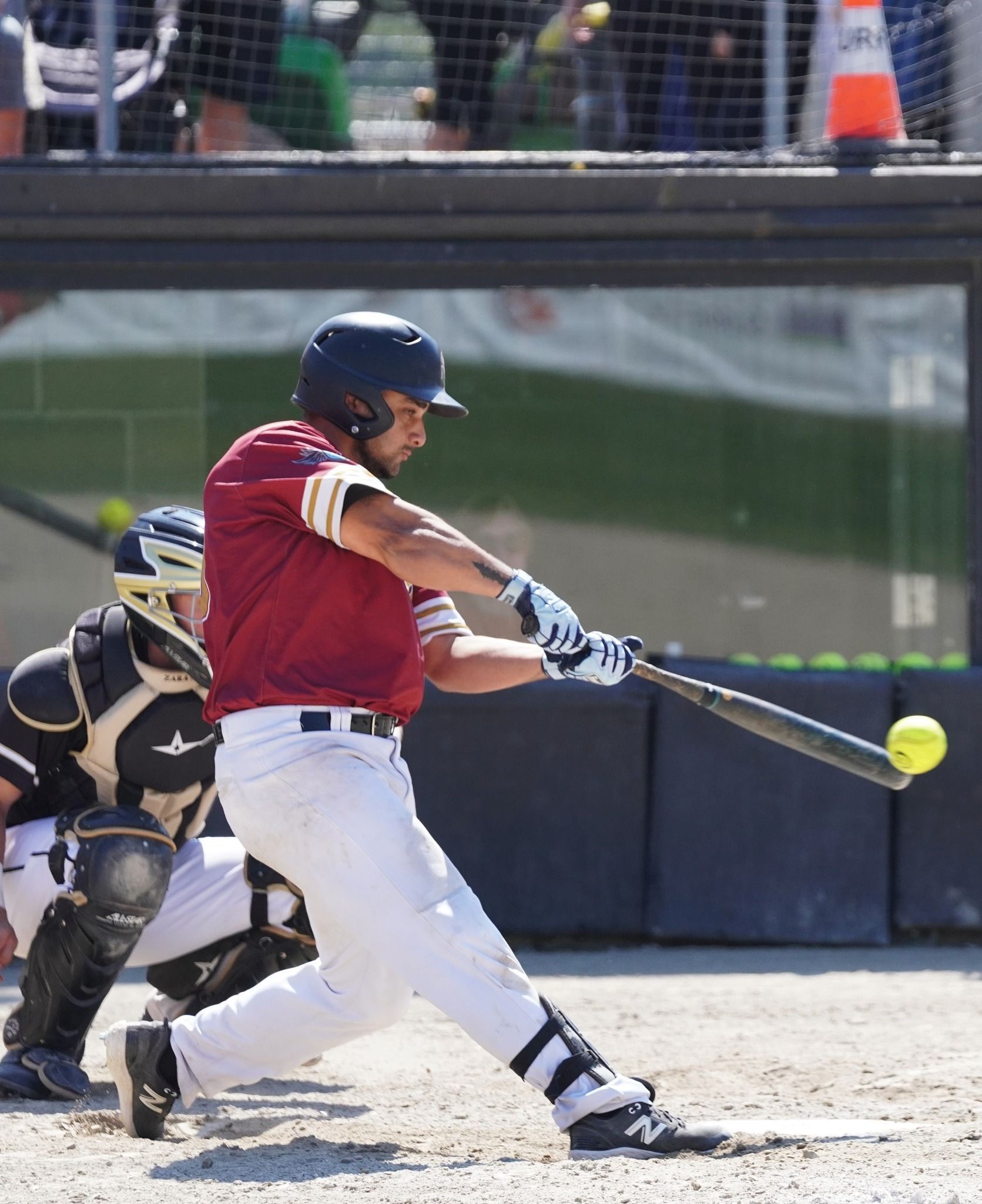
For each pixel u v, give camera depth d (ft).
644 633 87.20
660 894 76.38
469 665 37.81
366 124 88.53
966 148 83.87
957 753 76.54
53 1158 35.60
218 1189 31.19
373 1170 33.50
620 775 76.89
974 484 80.64
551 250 78.79
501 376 85.81
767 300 85.05
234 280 79.15
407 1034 57.00
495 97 86.79
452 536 32.73
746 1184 29.63
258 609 33.96
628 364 86.02
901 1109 40.42
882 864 76.59
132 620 43.62
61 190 77.15
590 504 86.79
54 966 43.57
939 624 84.38
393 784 34.42
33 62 81.05
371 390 35.68
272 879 45.57
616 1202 28.40
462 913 33.50
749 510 86.48
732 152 83.76
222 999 48.01
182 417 85.15
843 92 80.07
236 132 84.74
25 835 46.32
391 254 78.64
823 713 75.92
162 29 82.94
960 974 68.59
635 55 82.48
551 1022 33.68
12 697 44.93
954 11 82.69
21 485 85.10
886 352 84.17
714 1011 60.03
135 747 45.29
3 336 84.23
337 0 85.92
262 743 33.73
